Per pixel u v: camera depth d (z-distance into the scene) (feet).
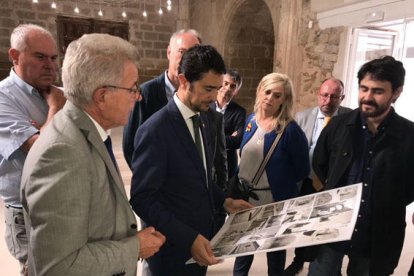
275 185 4.99
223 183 5.21
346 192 3.19
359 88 3.71
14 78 3.91
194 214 3.42
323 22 11.94
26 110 3.88
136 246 2.44
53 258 2.00
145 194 3.15
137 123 4.95
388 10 9.12
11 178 3.82
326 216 2.89
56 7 22.48
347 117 4.22
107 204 2.37
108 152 2.54
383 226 3.75
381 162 3.71
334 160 4.18
